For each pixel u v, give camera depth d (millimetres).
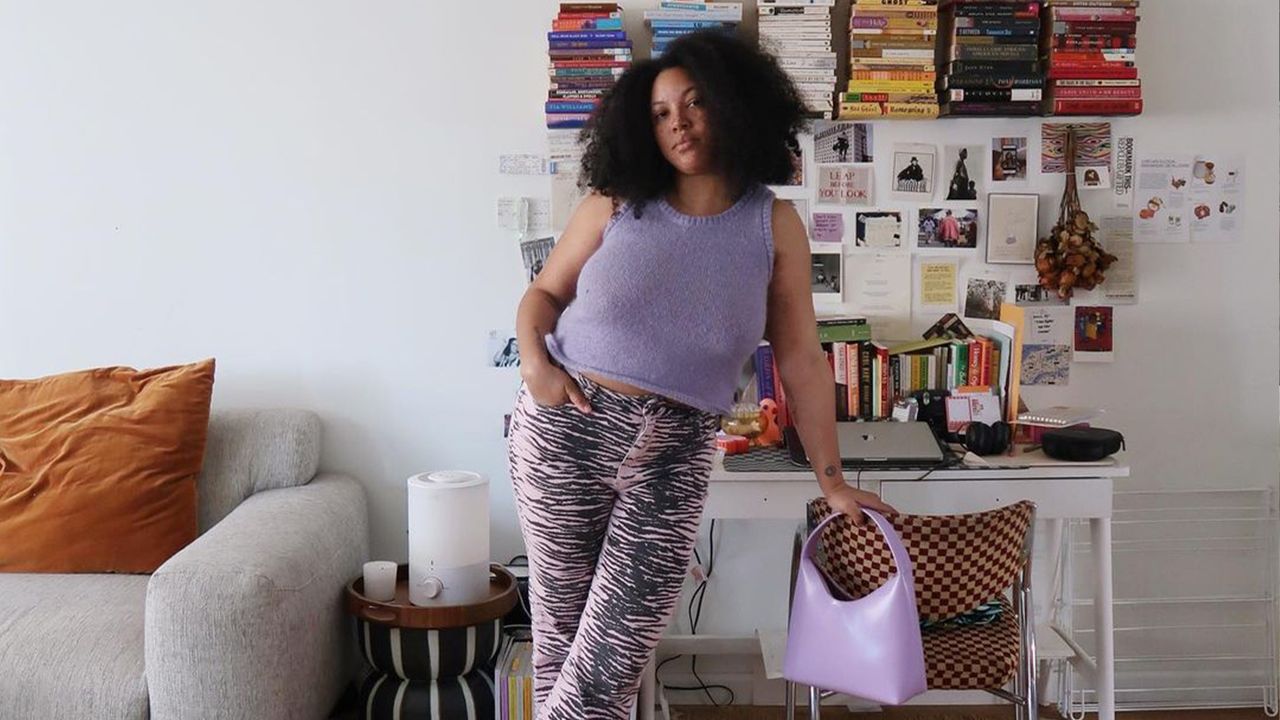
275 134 3123
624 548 1992
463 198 3129
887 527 2178
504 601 2770
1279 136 3113
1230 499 3203
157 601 2340
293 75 3109
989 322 3080
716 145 1862
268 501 2859
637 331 1891
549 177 3111
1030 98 2951
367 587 2783
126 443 2848
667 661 3252
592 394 1922
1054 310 3137
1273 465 3195
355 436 3197
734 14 2980
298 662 2508
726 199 1935
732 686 3256
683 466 1982
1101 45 2939
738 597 3244
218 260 3160
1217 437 3182
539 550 2051
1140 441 3178
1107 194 3117
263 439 3016
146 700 2361
